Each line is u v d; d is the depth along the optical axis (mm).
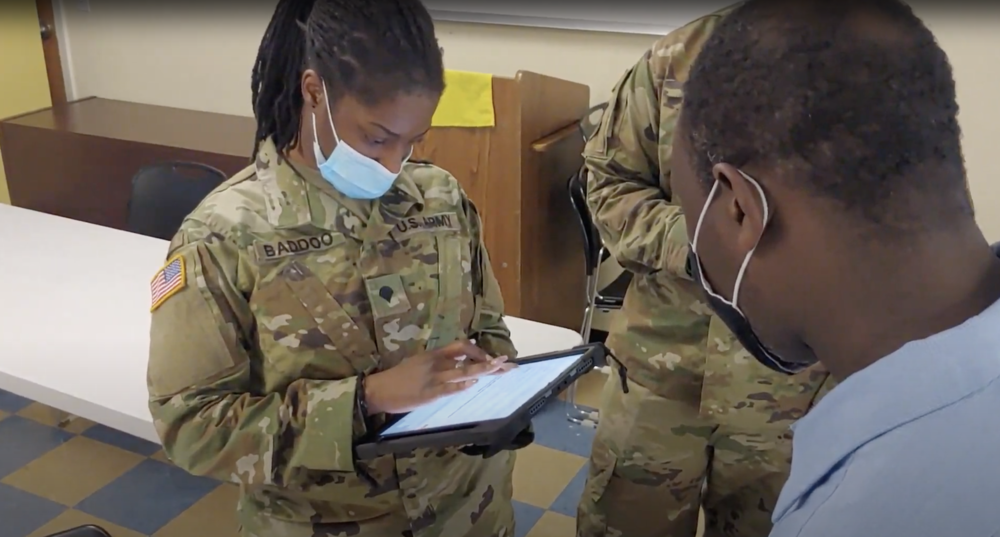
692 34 1406
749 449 1530
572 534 2295
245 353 1053
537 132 2625
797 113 572
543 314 2879
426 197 1183
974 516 508
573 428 2752
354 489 1103
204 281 1017
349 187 1066
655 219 1402
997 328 551
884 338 588
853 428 563
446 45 3094
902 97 559
